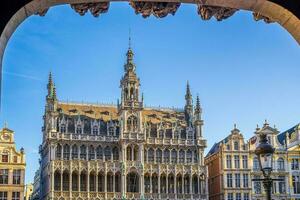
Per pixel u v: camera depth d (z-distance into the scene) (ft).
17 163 283.18
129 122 307.99
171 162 312.91
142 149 305.94
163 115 332.60
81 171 293.02
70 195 286.87
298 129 317.42
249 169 313.53
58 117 301.63
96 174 295.07
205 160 344.28
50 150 291.58
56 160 289.53
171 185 309.42
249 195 310.86
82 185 293.84
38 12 25.93
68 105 315.58
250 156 315.78
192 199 307.78
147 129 314.35
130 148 306.35
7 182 279.69
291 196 308.40
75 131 299.99
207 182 313.94
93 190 294.25
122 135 302.66
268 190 51.98
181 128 321.93
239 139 317.22
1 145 282.56
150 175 305.12
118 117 314.76
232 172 312.91
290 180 310.24
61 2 25.79
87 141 299.38
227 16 27.48
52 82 310.45
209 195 334.44
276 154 312.29
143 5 26.58
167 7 26.73
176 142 315.17
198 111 322.96
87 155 298.97
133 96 310.65
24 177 282.56
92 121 306.35
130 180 303.27
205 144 318.04
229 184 311.47
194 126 322.75
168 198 304.50
